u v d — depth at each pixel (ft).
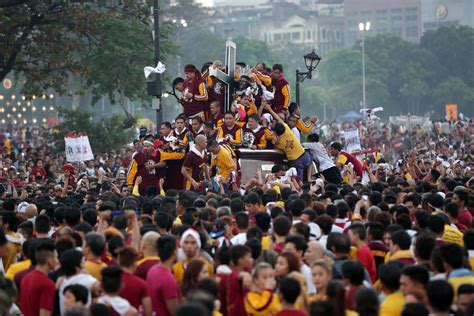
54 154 260.42
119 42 281.74
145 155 135.95
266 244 73.92
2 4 198.59
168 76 303.68
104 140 270.67
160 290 64.49
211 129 138.31
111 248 70.64
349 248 69.92
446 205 89.25
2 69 260.62
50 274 68.80
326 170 149.59
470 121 397.19
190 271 64.23
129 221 77.87
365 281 64.69
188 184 132.16
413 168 156.56
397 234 71.92
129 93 292.20
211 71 141.28
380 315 60.23
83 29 262.88
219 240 76.13
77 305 59.62
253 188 105.60
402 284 60.49
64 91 271.49
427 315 54.34
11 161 222.28
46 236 78.02
